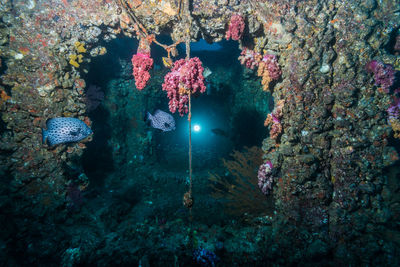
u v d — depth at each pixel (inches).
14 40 166.2
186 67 112.7
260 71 164.7
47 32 170.9
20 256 143.9
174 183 304.3
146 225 185.6
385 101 130.5
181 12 143.4
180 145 446.3
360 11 136.3
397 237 125.5
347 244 129.3
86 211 204.4
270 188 168.4
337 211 134.1
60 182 184.2
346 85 135.6
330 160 143.8
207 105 484.4
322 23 141.5
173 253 149.0
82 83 194.4
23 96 170.9
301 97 143.5
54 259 151.3
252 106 364.8
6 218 150.8
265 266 139.2
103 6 164.1
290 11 145.3
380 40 133.7
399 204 132.7
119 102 322.3
